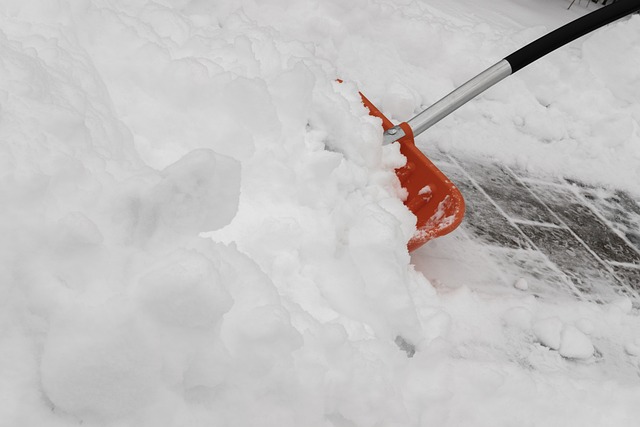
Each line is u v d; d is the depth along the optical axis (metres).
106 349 0.82
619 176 2.74
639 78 3.15
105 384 0.83
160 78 1.38
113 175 1.02
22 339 0.85
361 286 1.39
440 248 2.01
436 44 2.81
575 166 2.72
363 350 1.22
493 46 2.97
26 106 0.97
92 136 1.08
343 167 1.62
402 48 2.78
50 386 0.82
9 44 1.10
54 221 0.88
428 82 2.71
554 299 1.96
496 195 2.37
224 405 0.96
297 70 1.54
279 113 1.55
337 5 2.70
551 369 1.69
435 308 1.57
